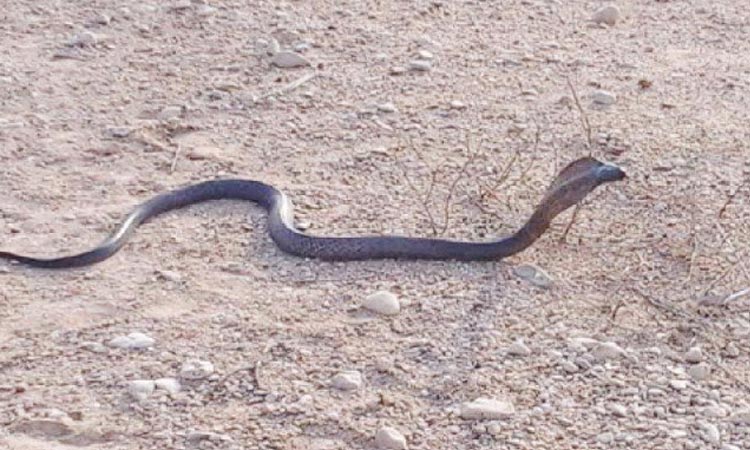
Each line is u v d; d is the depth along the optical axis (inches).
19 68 467.5
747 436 278.2
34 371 297.3
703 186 387.2
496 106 445.1
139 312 321.1
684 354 306.5
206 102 446.9
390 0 547.2
